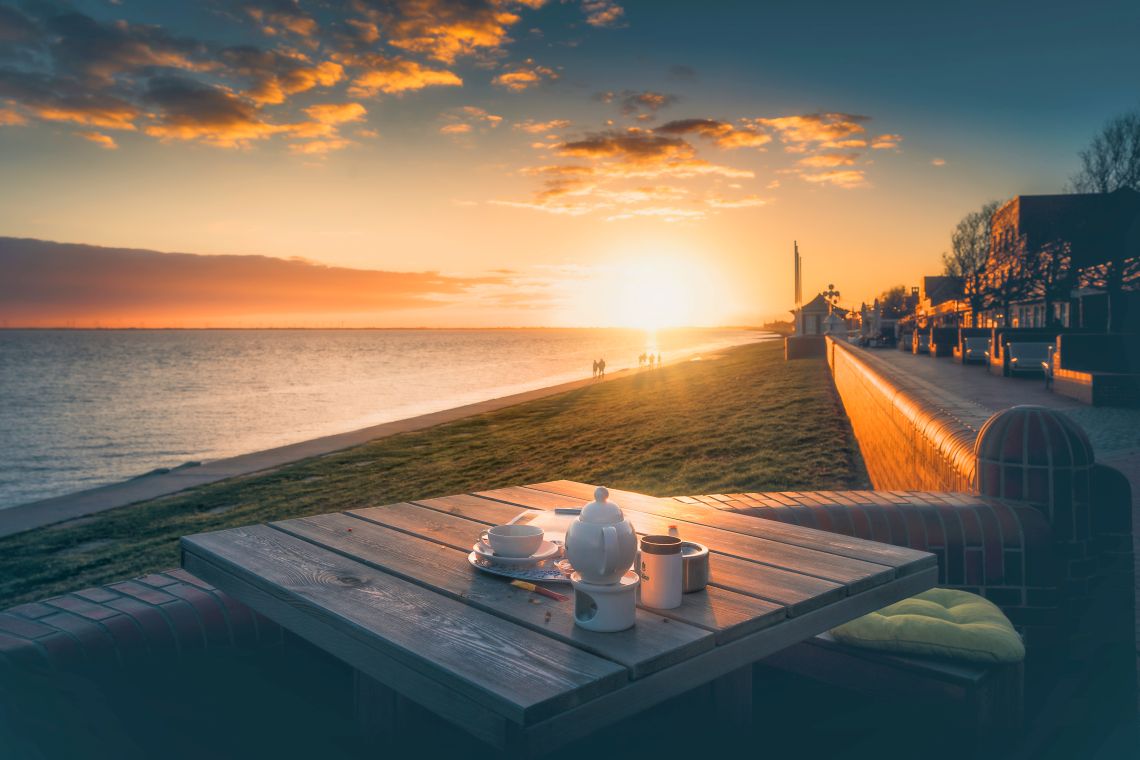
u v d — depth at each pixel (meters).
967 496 3.50
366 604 1.88
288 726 2.73
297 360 132.12
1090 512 3.28
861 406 11.96
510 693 1.36
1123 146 32.88
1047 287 35.12
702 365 56.72
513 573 2.06
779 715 2.93
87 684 2.23
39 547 11.59
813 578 2.08
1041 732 2.68
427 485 14.98
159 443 35.31
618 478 13.33
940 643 2.56
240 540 2.54
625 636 1.65
